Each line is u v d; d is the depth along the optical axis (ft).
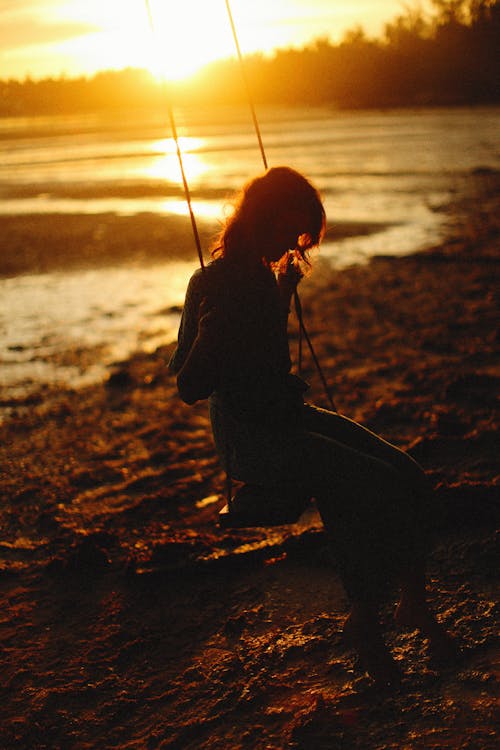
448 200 67.67
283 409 8.18
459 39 381.81
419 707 8.61
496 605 10.48
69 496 15.72
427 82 389.39
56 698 9.43
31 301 36.76
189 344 8.26
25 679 9.86
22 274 44.45
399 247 47.14
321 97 512.22
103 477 16.66
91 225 64.34
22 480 16.65
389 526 8.18
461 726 8.26
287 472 8.11
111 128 335.26
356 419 18.44
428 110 314.55
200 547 12.83
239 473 8.38
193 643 10.38
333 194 75.72
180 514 14.57
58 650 10.44
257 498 8.37
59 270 45.24
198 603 11.32
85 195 90.79
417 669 9.25
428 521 8.58
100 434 19.34
